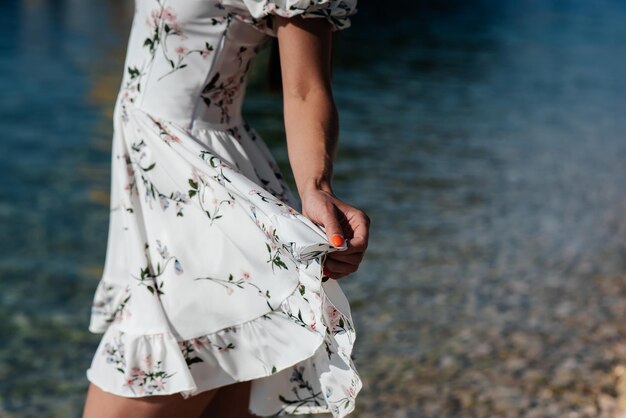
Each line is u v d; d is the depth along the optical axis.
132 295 1.81
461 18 28.06
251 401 1.90
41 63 14.95
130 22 21.16
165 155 1.79
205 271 1.76
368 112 12.42
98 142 9.91
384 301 5.30
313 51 1.70
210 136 1.83
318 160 1.63
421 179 8.71
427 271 5.91
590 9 33.47
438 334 4.77
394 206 7.66
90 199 7.77
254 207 1.69
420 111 12.79
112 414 1.82
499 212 7.61
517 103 14.01
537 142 11.02
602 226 7.29
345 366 1.67
